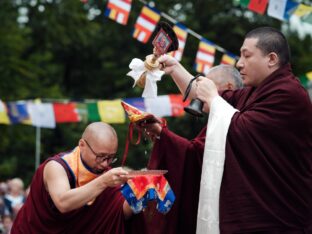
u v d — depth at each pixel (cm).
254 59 428
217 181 410
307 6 650
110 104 1013
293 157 412
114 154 448
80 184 446
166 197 434
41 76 2434
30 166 2302
